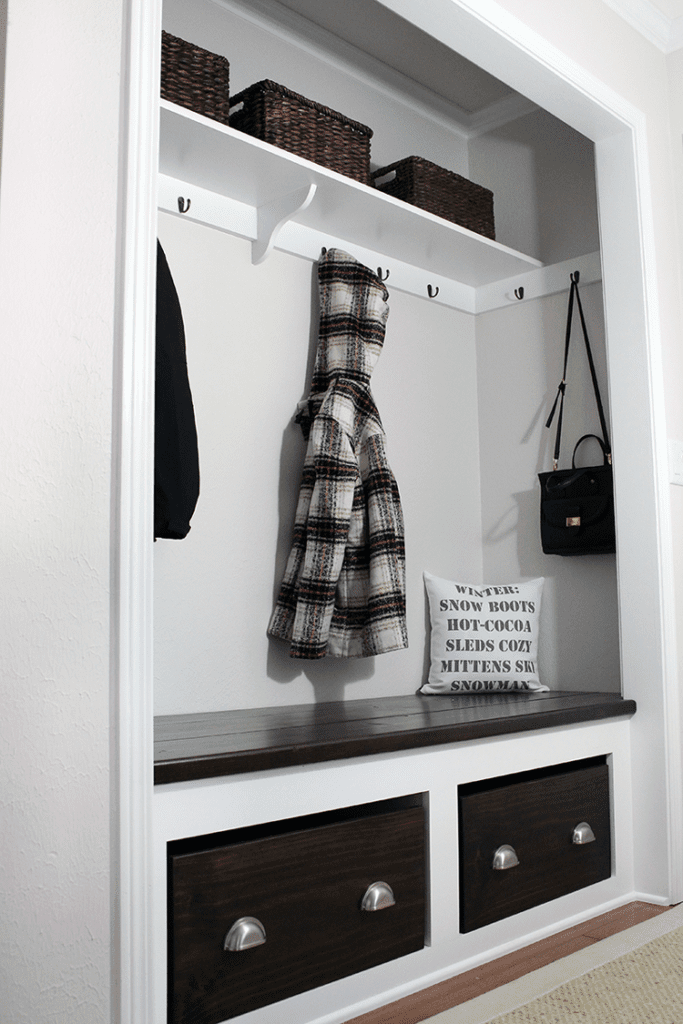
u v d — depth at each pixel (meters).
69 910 1.06
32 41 1.10
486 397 2.87
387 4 1.84
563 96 2.18
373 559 2.23
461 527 2.78
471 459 2.84
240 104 2.27
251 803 1.35
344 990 1.46
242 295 2.22
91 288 1.14
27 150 1.09
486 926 1.74
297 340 2.35
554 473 2.54
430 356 2.75
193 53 1.91
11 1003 1.00
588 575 2.56
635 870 2.20
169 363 1.61
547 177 2.79
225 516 2.14
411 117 2.82
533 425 2.73
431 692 2.49
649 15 2.41
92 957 1.07
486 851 1.76
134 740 1.12
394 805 1.70
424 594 2.64
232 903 1.31
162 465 1.57
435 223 2.37
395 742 1.57
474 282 2.87
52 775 1.06
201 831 1.28
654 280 2.31
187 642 2.04
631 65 2.37
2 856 1.01
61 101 1.13
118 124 1.19
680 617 2.28
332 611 2.15
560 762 1.99
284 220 2.17
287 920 1.38
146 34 1.21
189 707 2.03
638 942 1.82
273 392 2.28
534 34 2.02
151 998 1.12
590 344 2.60
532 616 2.52
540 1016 1.42
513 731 1.83
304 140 2.13
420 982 1.59
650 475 2.24
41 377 1.08
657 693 2.19
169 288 1.67
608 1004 1.46
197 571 2.07
